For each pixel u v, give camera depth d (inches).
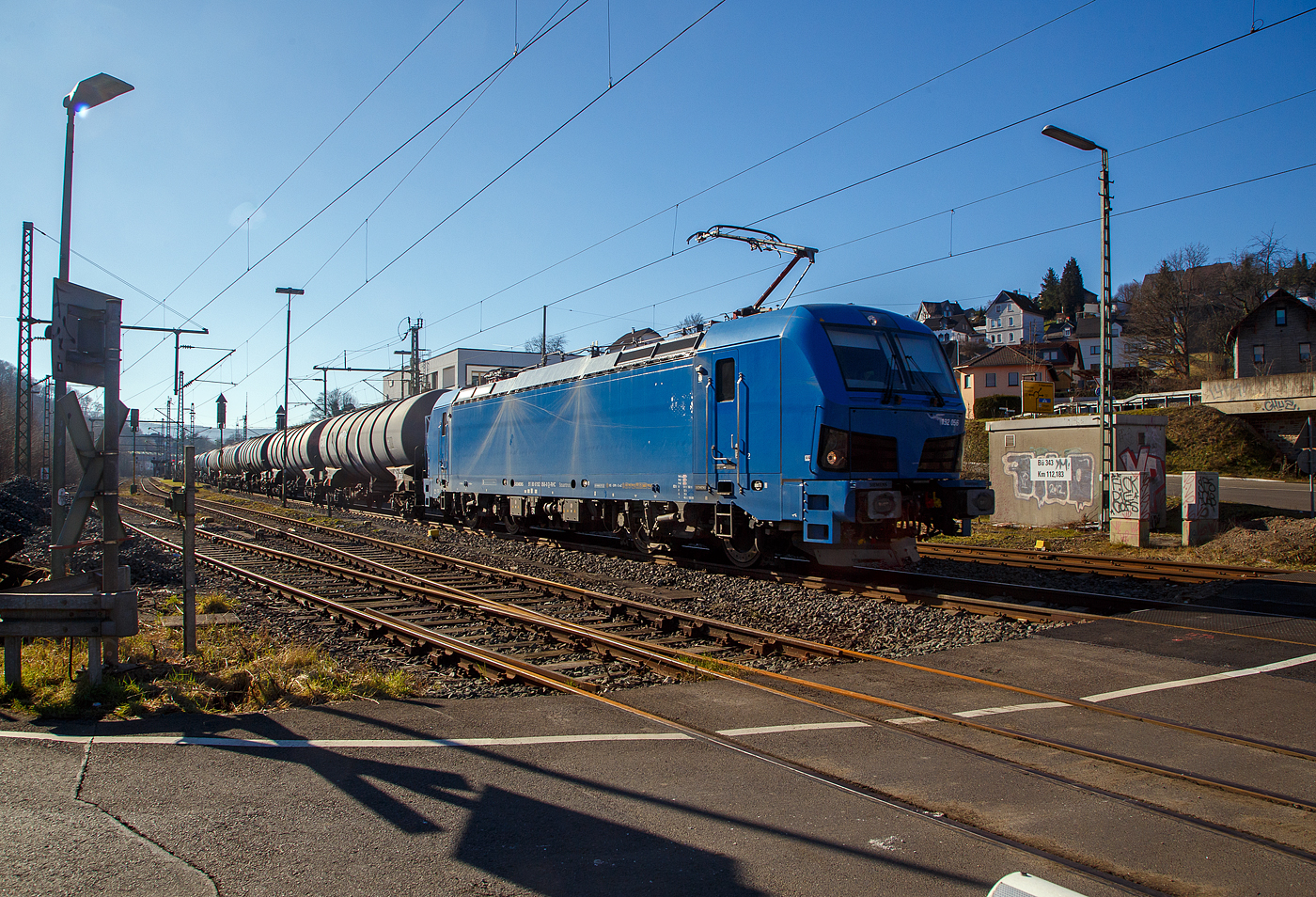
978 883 140.6
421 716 234.5
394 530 924.0
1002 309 3826.3
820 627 362.0
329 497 1275.8
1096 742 212.2
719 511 518.9
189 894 134.2
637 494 583.8
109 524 275.9
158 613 401.1
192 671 274.2
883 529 467.5
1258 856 151.0
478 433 852.6
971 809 171.9
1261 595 422.3
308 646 346.3
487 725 226.4
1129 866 147.3
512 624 381.7
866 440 446.6
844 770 193.5
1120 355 3299.7
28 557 650.2
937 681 272.7
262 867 143.8
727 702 250.1
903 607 390.0
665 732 220.7
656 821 164.7
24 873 139.9
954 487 462.3
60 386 295.4
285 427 1593.3
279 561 652.7
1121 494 673.0
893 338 478.6
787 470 456.8
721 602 430.0
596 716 235.5
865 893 136.9
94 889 135.3
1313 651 306.5
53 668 267.7
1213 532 664.4
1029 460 842.2
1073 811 170.6
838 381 443.5
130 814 164.6
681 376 543.2
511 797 175.9
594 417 639.1
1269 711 237.3
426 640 339.3
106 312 284.7
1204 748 207.3
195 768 190.1
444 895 135.2
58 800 170.7
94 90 418.6
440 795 176.9
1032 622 364.5
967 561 593.6
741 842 155.6
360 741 210.5
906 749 207.6
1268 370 1952.5
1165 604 390.9
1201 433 1455.5
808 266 601.6
